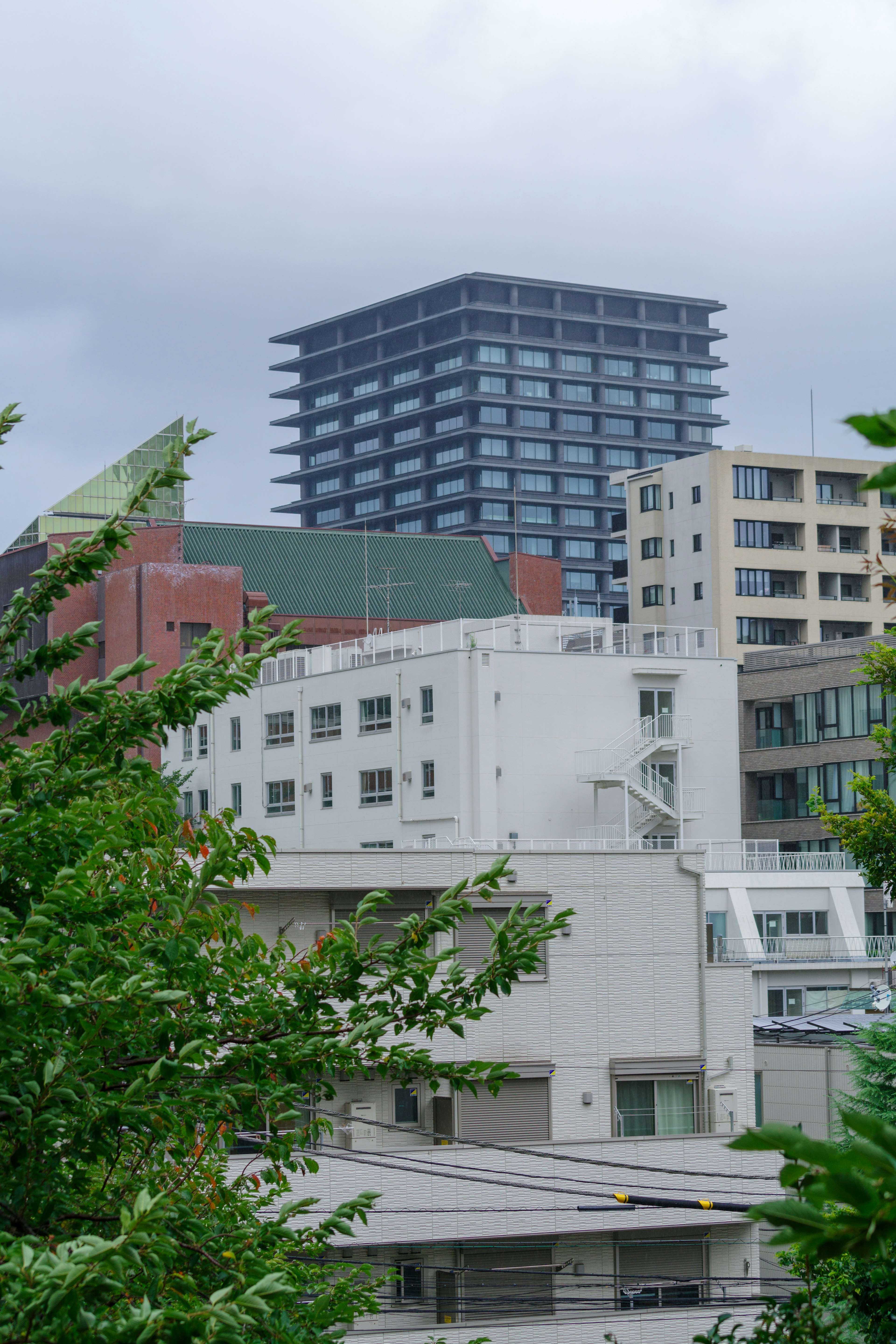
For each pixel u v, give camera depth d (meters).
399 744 85.00
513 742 82.94
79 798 10.66
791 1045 48.88
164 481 10.60
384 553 148.25
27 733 10.53
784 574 135.00
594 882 38.75
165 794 11.82
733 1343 11.20
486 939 37.53
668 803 86.56
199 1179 13.20
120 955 9.80
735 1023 39.47
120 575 115.44
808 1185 4.93
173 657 112.56
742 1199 37.19
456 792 81.44
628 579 146.62
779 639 134.50
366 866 36.53
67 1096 9.28
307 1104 12.18
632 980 38.75
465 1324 33.06
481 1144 21.73
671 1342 35.09
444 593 146.50
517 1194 35.75
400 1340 33.25
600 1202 36.28
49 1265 7.71
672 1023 38.94
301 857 36.03
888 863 35.41
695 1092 38.88
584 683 85.06
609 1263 36.19
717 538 132.62
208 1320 7.98
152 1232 7.98
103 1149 10.00
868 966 83.62
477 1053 37.00
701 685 88.44
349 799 87.62
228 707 96.69
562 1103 37.41
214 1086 11.17
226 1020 11.48
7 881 9.71
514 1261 35.66
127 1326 7.85
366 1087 36.22
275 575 141.62
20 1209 10.09
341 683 88.81
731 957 79.12
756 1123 39.12
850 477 137.62
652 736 86.00
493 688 82.50
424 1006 11.67
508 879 37.78
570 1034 37.94
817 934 85.19
